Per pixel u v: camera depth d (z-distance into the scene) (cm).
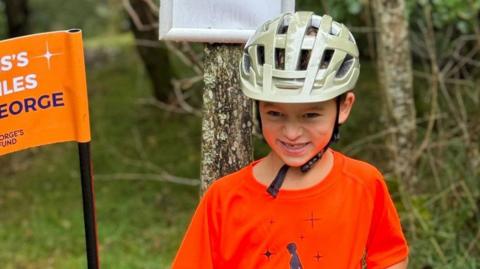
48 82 287
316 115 236
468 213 523
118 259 720
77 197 920
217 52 319
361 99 960
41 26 1705
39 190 950
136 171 960
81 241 789
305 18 242
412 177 555
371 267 258
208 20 309
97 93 1231
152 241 780
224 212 247
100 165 986
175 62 1160
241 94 323
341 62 235
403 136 560
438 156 558
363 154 775
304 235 242
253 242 244
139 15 877
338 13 675
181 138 1030
